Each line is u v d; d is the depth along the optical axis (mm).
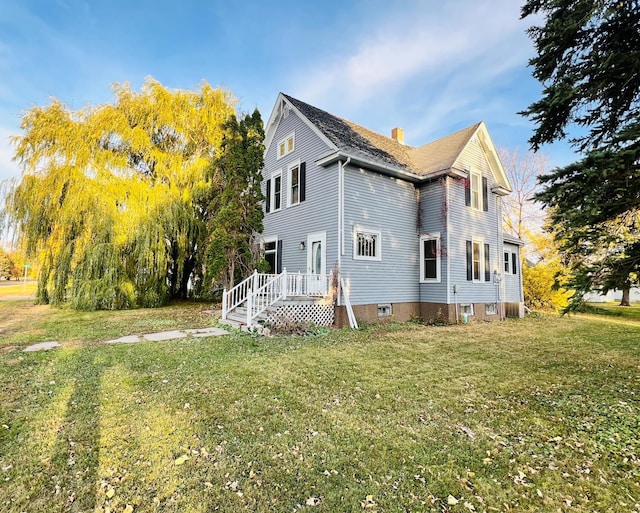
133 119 14898
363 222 11633
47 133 13289
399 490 2643
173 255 16125
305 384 4996
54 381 4844
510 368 6191
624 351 7848
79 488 2578
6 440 3230
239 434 3439
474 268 13773
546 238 22719
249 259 12727
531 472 2918
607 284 5188
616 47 5660
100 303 13312
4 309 13406
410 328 10953
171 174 15195
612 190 4902
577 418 4031
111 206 13406
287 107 14109
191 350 6801
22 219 13172
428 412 4113
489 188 14867
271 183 14906
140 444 3199
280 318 9664
